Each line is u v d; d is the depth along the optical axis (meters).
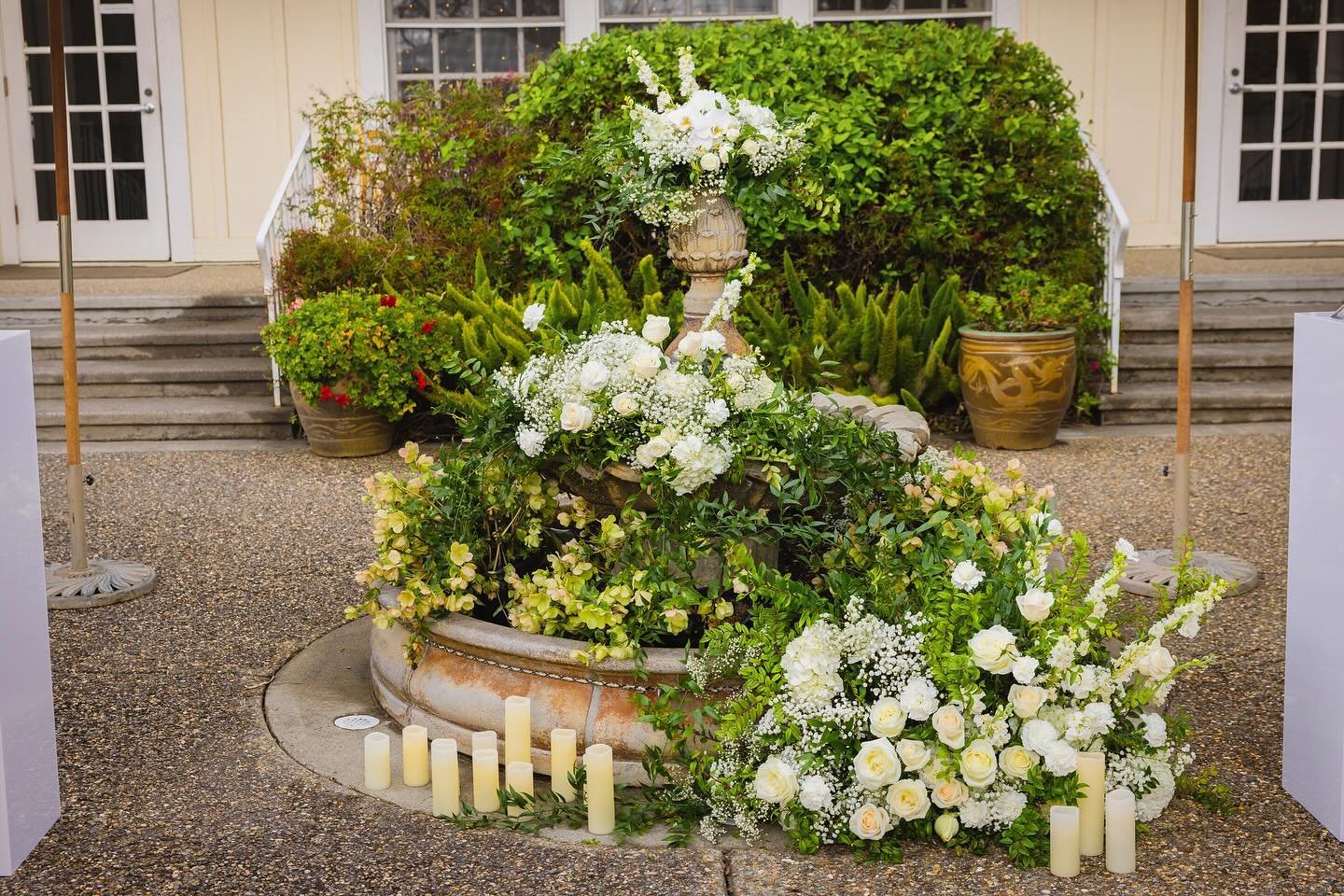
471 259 8.00
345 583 5.17
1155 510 6.02
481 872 3.05
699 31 8.15
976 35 8.16
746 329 7.67
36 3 10.09
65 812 3.36
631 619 3.53
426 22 10.23
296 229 8.23
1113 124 10.14
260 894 2.96
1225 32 9.96
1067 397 7.24
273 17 10.12
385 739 3.47
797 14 10.23
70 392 5.03
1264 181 10.19
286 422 7.74
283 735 3.80
